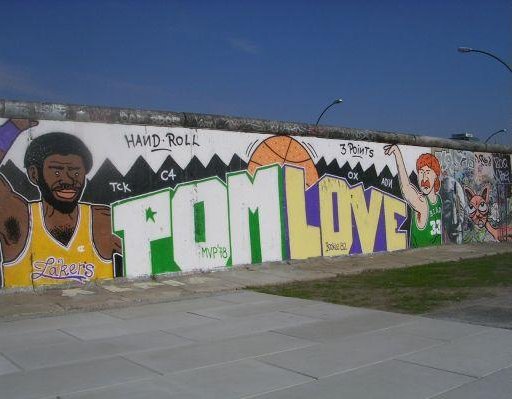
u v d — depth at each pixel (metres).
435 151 18.36
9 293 9.84
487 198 20.47
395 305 8.98
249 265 13.10
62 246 10.45
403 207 17.08
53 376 5.44
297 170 14.24
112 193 11.08
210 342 6.76
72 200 10.59
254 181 13.33
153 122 11.62
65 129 10.56
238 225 12.98
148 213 11.55
